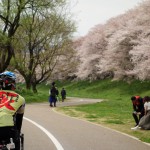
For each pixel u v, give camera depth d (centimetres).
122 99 4819
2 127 482
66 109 2620
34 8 3566
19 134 512
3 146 468
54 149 943
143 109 1496
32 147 969
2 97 508
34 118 1845
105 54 6931
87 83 7512
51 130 1356
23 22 3906
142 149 973
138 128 1470
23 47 4406
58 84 8525
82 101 4038
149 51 4866
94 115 2138
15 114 512
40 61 4722
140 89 5469
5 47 3431
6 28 3419
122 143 1070
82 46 7956
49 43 4641
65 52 5281
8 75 520
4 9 3328
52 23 4428
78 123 1641
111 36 6825
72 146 996
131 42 5759
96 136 1212
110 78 7069
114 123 1708
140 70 5162
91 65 7444
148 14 5509
